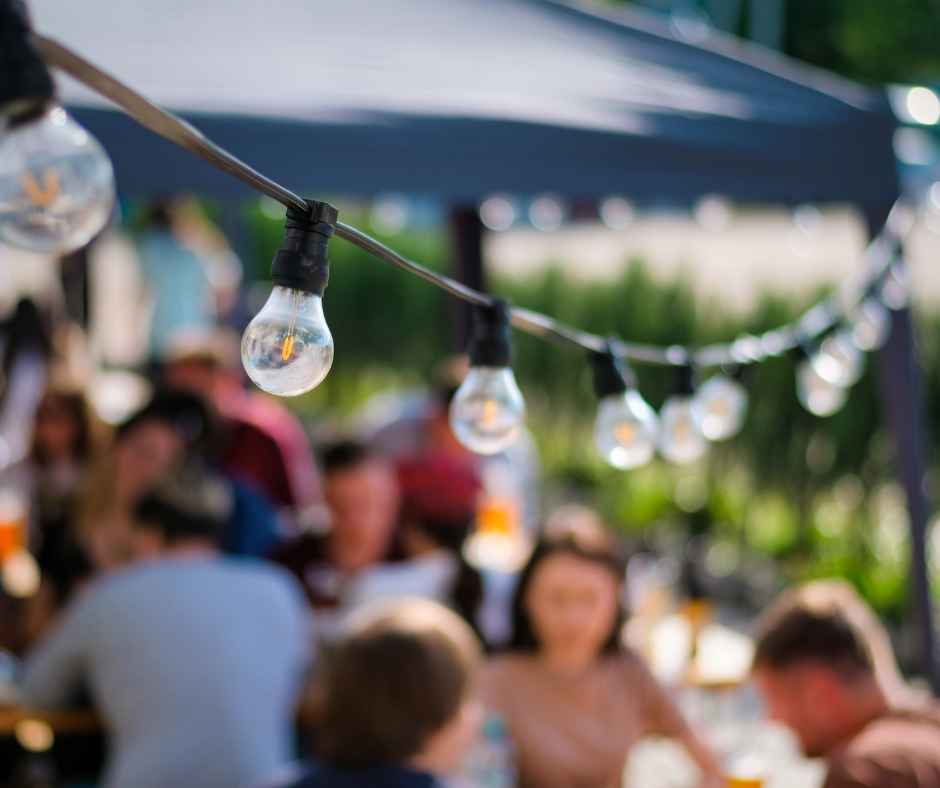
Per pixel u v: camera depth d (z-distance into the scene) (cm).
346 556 460
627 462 209
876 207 424
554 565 371
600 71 399
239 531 463
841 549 720
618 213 1082
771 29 1691
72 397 519
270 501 546
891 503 710
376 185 338
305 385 132
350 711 250
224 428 521
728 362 284
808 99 419
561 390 898
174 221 925
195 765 346
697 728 388
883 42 1702
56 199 146
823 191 408
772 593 733
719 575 766
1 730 383
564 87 382
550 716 372
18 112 145
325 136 330
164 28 357
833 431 716
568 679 375
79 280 823
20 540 497
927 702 292
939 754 262
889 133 416
